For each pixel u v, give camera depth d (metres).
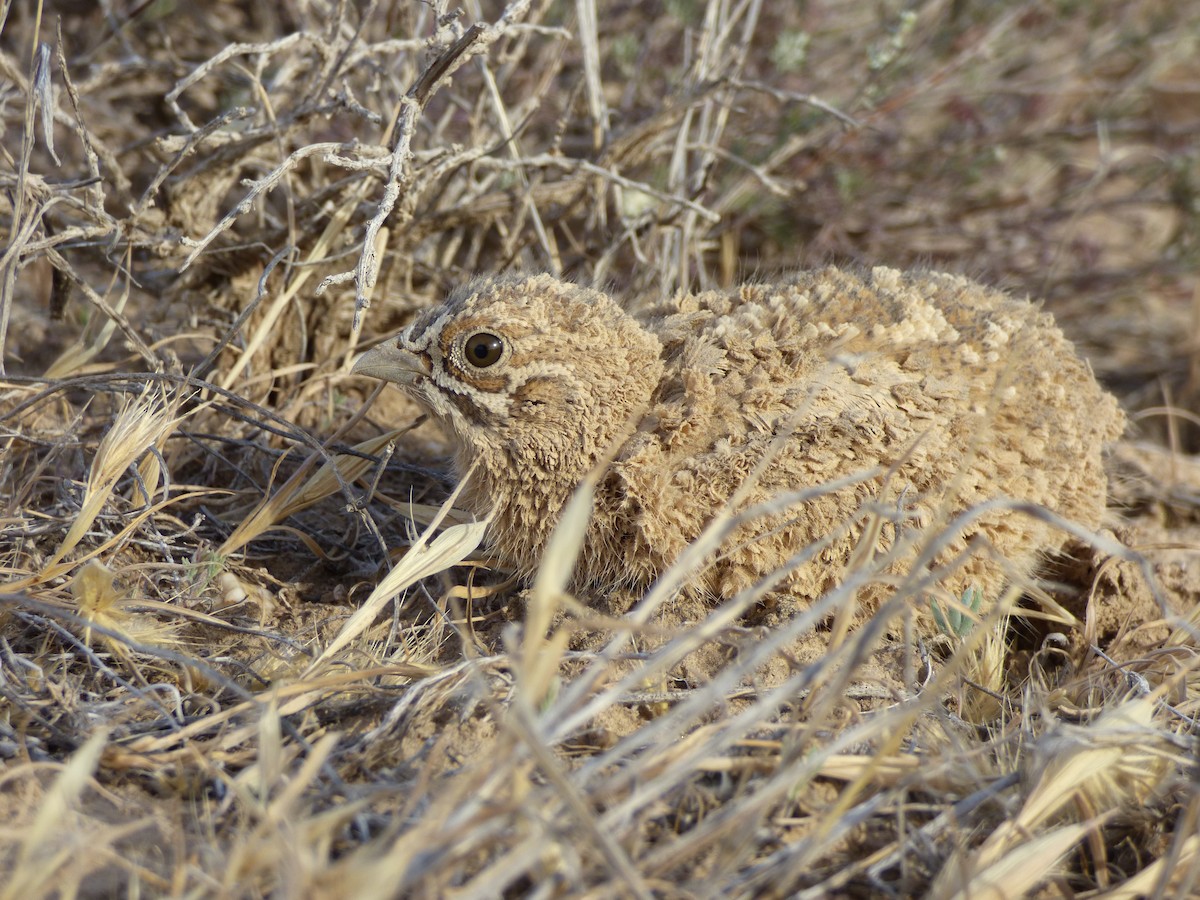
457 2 6.40
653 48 7.33
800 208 7.32
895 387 4.04
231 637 4.04
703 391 4.03
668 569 4.02
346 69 5.12
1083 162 8.32
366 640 4.02
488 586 4.36
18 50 7.03
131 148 5.65
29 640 3.82
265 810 2.82
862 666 3.83
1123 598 4.45
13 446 4.78
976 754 3.23
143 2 6.63
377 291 5.71
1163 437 7.15
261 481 5.05
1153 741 3.30
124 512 4.38
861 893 2.93
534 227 6.17
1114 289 7.91
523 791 2.66
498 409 4.09
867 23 8.03
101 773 3.20
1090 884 3.08
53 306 5.46
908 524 3.88
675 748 3.17
